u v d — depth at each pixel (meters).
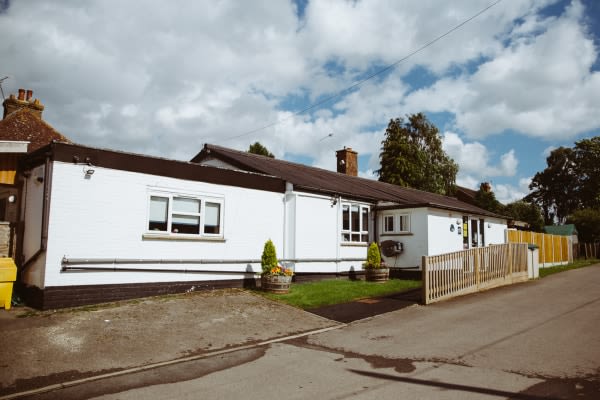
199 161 19.98
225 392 5.96
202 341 8.52
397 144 43.22
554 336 8.88
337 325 10.09
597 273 21.77
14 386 6.09
